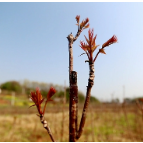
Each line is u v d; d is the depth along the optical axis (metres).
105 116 12.66
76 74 0.79
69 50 0.88
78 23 0.93
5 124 10.42
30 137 8.66
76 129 0.76
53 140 0.79
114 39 0.73
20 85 38.97
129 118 12.81
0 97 31.52
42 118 0.77
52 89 0.78
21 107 19.69
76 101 0.78
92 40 0.75
